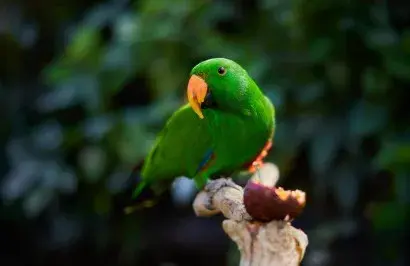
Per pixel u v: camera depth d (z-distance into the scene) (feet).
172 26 11.62
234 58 11.46
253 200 8.26
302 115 11.35
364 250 11.64
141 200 9.62
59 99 11.96
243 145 9.25
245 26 11.83
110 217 12.80
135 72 11.73
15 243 13.89
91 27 12.09
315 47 11.35
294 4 11.38
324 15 11.37
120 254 13.16
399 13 11.55
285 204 8.25
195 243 13.26
